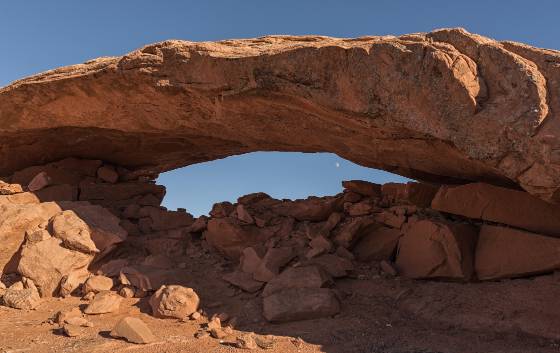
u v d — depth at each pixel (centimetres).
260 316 739
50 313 773
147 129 1009
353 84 693
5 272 929
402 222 909
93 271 913
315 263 836
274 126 877
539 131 580
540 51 630
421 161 830
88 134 1135
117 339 646
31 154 1193
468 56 649
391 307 753
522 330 638
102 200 1201
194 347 618
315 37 856
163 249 1003
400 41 677
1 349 610
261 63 755
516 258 755
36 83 956
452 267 790
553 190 575
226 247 968
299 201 1055
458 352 578
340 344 620
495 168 617
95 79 898
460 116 626
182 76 835
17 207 978
